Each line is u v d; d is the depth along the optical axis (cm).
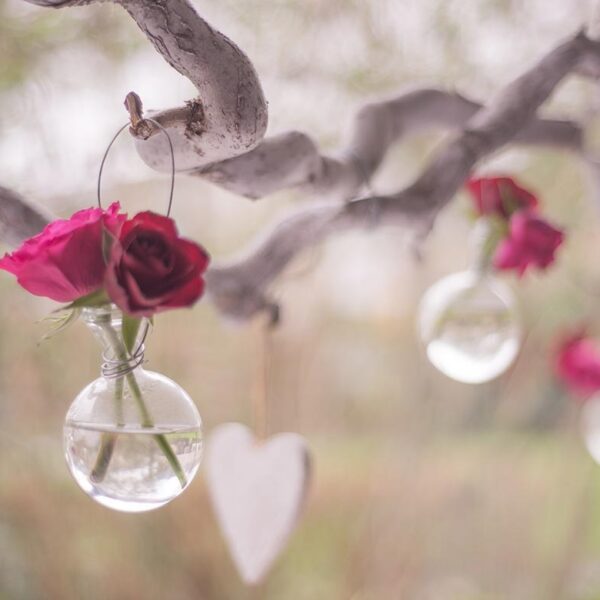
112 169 198
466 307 122
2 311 205
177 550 231
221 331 237
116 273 80
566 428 272
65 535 220
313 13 199
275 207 232
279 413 255
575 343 163
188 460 90
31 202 98
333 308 265
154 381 90
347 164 108
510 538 269
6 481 216
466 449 269
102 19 188
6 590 212
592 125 171
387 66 205
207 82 87
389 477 260
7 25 183
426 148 230
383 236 252
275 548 121
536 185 222
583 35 113
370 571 254
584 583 270
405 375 269
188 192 225
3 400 211
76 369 218
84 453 89
